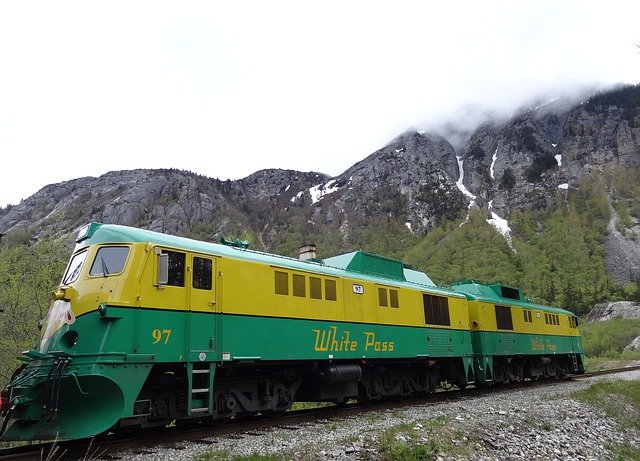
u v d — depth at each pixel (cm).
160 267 966
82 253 1009
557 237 14312
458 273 11919
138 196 18112
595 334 6469
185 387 995
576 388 2014
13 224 17550
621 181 17588
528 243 15075
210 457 788
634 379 2392
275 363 1218
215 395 1086
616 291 10906
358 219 19750
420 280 1992
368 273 1664
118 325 888
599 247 13662
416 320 1719
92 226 1046
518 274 12306
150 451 845
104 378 840
